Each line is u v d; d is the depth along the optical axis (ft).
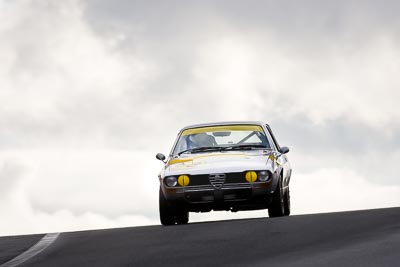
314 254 84.79
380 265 74.13
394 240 91.35
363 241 93.25
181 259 87.04
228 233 111.55
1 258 99.50
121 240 111.75
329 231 107.04
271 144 162.30
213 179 149.59
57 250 104.99
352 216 126.52
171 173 151.12
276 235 105.60
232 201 149.89
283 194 158.81
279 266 77.61
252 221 128.57
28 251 106.22
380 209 138.51
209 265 81.25
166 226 133.08
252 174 149.48
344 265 75.51
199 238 107.65
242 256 86.89
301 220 124.26
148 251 96.27
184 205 151.02
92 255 95.86
